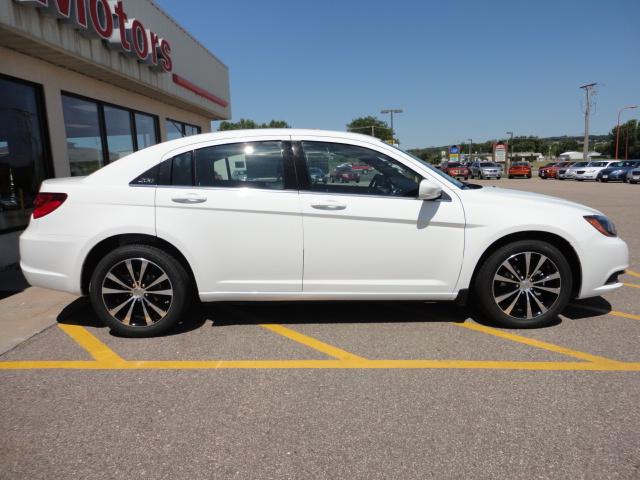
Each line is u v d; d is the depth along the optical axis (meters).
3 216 6.55
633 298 5.00
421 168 3.98
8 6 5.81
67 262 3.87
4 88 6.70
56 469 2.32
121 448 2.48
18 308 4.78
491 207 3.91
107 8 7.80
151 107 11.77
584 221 3.95
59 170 7.80
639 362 3.44
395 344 3.82
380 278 3.95
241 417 2.77
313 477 2.25
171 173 3.90
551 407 2.83
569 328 4.12
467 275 3.94
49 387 3.15
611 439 2.51
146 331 3.96
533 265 4.00
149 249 3.85
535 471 2.27
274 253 3.87
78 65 7.83
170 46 11.62
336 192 3.89
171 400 2.97
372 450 2.45
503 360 3.49
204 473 2.29
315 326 4.25
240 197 3.83
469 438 2.54
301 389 3.10
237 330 4.16
